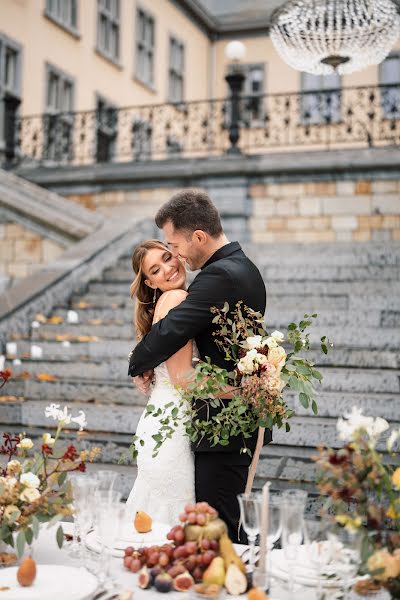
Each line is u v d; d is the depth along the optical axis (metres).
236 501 2.60
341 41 7.61
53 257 9.40
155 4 19.25
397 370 5.19
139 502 2.70
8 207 9.52
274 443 4.41
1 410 5.07
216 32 21.66
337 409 4.57
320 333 5.71
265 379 2.37
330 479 1.72
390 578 1.67
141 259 2.78
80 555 2.09
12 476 2.06
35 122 15.04
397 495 1.78
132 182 11.91
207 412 2.56
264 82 20.66
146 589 1.83
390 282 6.76
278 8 7.63
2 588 1.76
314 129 19.14
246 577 1.81
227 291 2.56
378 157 11.03
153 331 2.59
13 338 6.24
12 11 14.36
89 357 5.99
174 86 20.44
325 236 11.32
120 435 4.74
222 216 11.55
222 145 20.12
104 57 17.31
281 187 11.46
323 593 1.74
